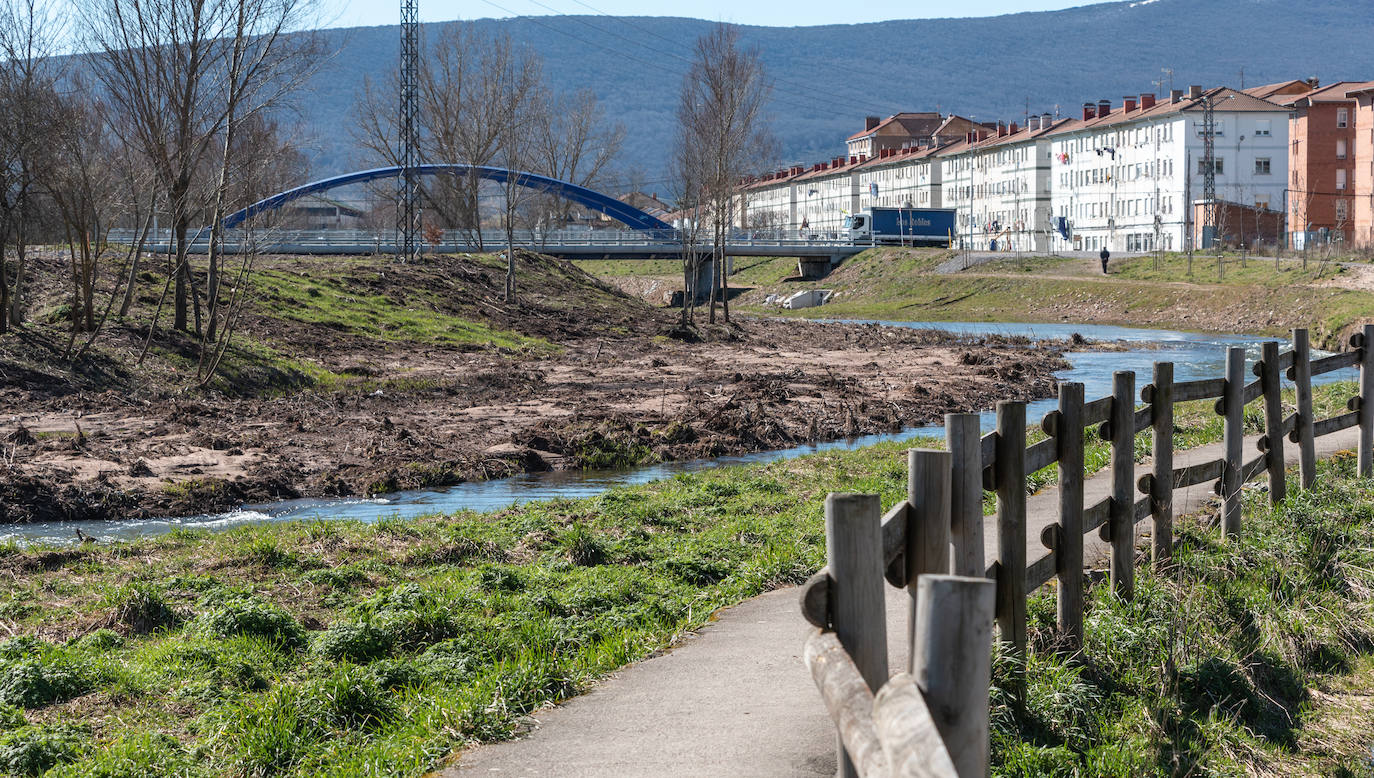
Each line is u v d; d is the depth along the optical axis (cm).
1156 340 6116
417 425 2741
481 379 3616
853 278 10781
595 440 2509
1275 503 1316
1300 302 6606
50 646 977
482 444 2509
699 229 6856
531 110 9025
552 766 668
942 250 11000
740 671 828
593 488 2131
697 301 10950
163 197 3478
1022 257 10162
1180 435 1944
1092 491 1434
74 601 1177
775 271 12306
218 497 1966
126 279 4116
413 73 6438
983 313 8656
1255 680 901
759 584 1109
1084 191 11956
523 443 2495
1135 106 11512
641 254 9925
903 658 809
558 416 2936
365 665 935
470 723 743
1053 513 1338
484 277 6181
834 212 17300
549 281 6675
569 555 1312
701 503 1684
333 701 799
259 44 3244
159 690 884
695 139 6894
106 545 1516
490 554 1362
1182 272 8431
